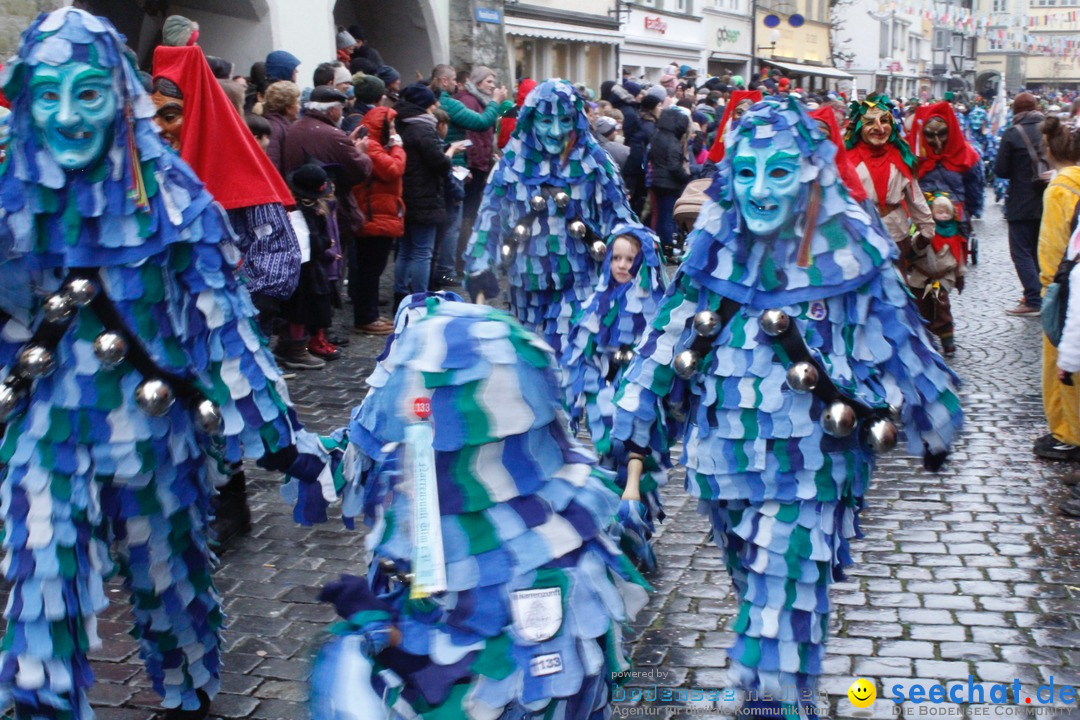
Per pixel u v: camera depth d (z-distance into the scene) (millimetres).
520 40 22156
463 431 2348
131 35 13281
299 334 8297
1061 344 5082
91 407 3117
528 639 2326
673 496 5895
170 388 3174
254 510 5652
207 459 3518
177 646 3508
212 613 3584
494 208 6617
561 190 6434
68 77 2959
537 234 6488
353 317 10031
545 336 6703
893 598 4605
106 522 3246
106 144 3088
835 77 42219
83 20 3016
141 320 3133
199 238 3191
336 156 8406
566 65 24312
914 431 3406
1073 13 37656
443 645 2332
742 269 3318
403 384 2424
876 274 3307
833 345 3285
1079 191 6266
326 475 3184
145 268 3135
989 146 27203
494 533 2369
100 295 3107
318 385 7953
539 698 2305
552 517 2430
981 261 15047
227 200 5473
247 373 3240
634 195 14031
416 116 9648
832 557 3332
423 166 9711
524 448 2414
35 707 3020
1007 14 33531
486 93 12359
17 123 3055
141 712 3752
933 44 55219
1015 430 7145
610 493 2545
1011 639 4234
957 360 9070
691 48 31453
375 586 2721
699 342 3387
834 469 3279
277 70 9609
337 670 2238
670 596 4609
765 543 3297
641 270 5020
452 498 2367
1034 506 5734
